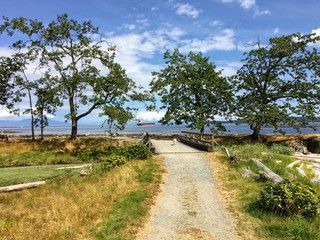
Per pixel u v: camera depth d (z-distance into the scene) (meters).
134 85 32.00
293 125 29.89
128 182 13.62
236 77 33.25
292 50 30.41
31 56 31.78
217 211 10.24
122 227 8.84
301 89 30.27
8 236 8.25
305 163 18.17
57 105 32.50
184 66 31.80
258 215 9.62
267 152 21.27
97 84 30.03
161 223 9.27
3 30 31.36
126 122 30.89
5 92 33.94
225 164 16.56
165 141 29.83
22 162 25.48
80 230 8.70
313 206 9.30
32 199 12.81
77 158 27.09
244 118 30.16
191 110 31.12
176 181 13.84
